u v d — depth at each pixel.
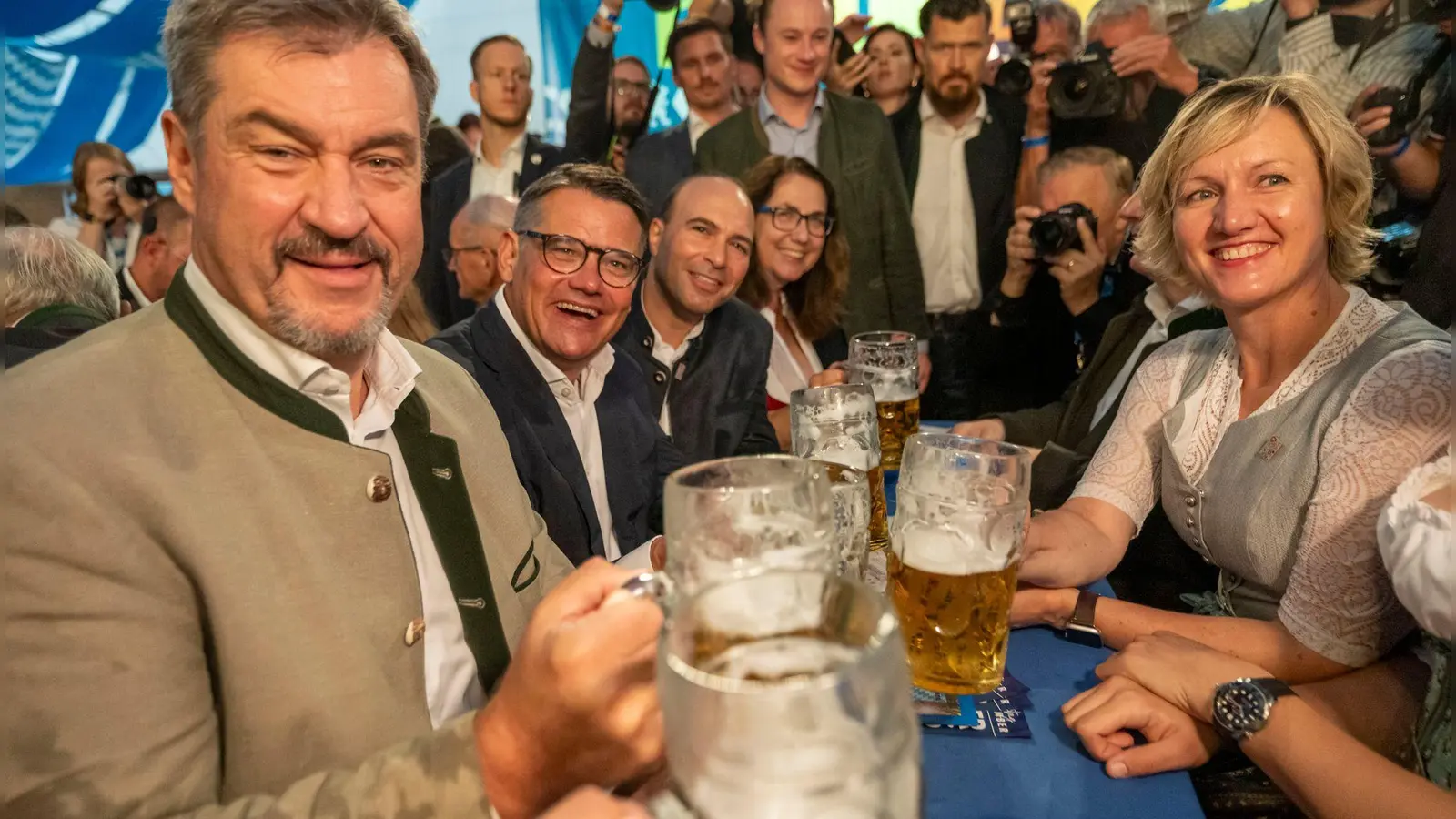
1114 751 0.79
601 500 1.67
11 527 0.58
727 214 2.16
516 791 0.55
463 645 0.92
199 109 0.70
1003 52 2.88
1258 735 0.80
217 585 0.65
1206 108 1.17
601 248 1.51
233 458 0.70
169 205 3.31
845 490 0.89
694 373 2.28
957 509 0.84
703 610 0.39
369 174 0.75
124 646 0.60
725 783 0.33
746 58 3.02
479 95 3.21
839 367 2.02
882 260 3.10
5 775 0.55
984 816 0.72
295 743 0.68
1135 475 1.36
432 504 0.89
